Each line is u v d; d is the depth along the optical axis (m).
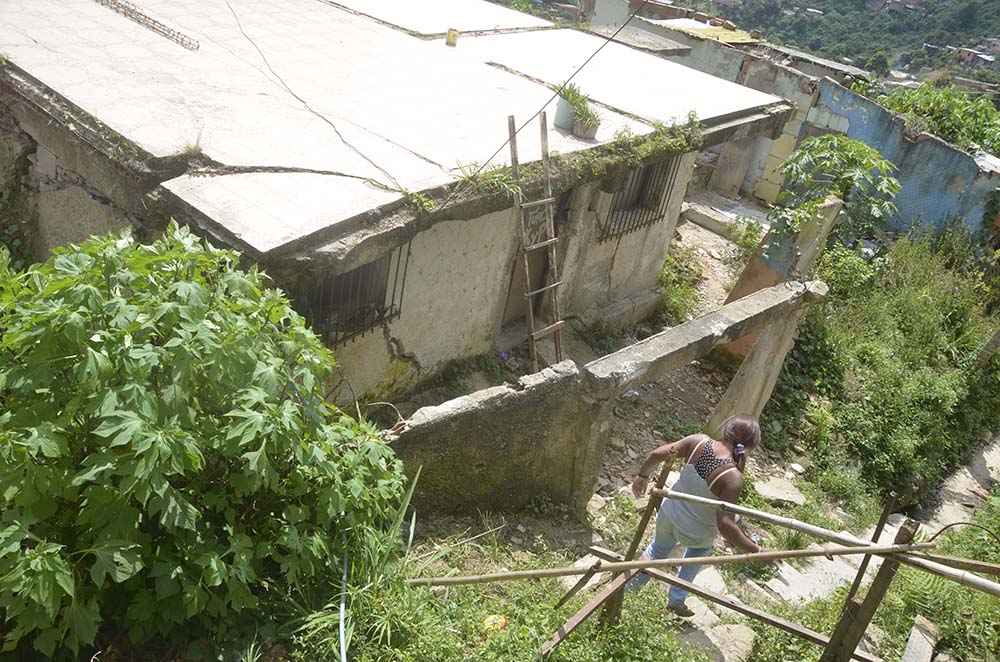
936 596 6.29
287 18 9.88
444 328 7.83
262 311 4.07
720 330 7.11
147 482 3.31
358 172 6.35
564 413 6.00
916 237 14.61
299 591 3.98
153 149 5.86
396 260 6.75
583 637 4.50
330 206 5.77
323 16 10.27
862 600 3.82
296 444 3.75
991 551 7.48
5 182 7.36
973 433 11.74
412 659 3.95
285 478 4.07
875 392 10.59
